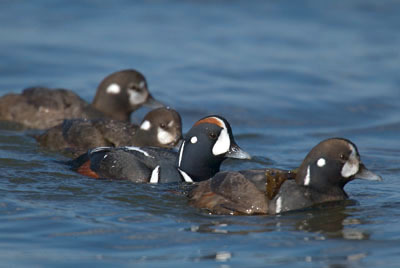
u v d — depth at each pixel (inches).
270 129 756.0
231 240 407.8
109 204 475.2
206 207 466.9
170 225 433.4
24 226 424.5
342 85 909.2
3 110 743.7
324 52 1033.5
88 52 998.4
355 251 390.3
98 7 1203.9
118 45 1033.5
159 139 627.2
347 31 1128.2
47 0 1210.6
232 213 455.2
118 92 761.6
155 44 1046.4
